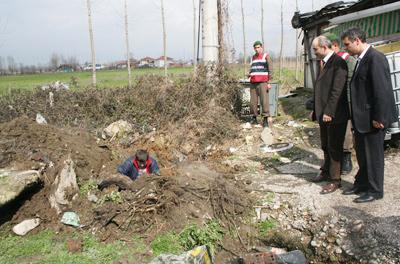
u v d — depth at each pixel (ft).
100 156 22.59
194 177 19.44
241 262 14.29
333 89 16.49
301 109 33.58
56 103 31.63
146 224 16.29
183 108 29.32
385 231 14.34
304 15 42.68
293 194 18.13
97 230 16.15
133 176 19.62
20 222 16.53
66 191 17.40
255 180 20.39
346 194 17.30
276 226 16.56
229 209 17.12
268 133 26.96
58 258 14.51
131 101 31.09
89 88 34.12
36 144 20.72
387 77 15.03
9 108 30.45
